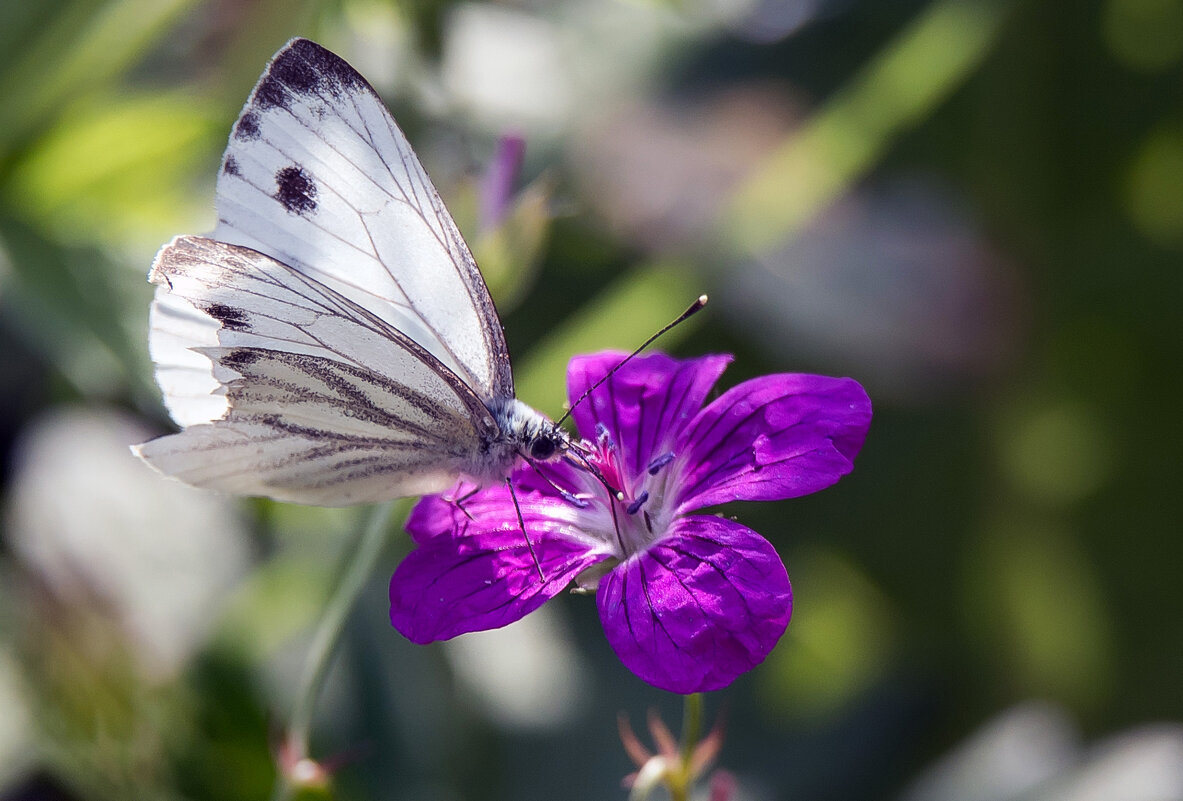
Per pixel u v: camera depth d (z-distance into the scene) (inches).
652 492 9.6
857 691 11.6
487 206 10.2
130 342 10.2
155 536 10.9
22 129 10.3
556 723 10.9
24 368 11.4
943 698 11.6
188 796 10.4
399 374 9.3
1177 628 11.6
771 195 11.0
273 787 10.4
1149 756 10.6
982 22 11.0
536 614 11.2
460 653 10.9
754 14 11.7
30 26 10.3
